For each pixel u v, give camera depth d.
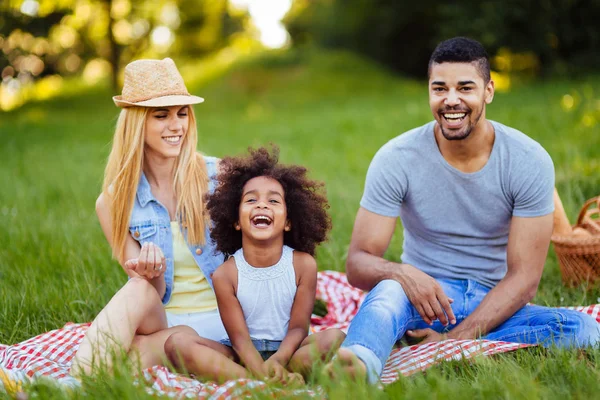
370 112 14.45
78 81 28.38
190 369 2.90
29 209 7.08
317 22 26.41
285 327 3.21
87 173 9.45
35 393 2.66
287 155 10.38
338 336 2.97
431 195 3.51
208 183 3.54
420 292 3.19
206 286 3.45
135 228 3.45
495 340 3.28
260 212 3.12
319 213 3.39
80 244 5.38
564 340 3.13
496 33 18.92
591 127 8.58
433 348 3.07
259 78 22.47
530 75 20.34
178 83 3.47
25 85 23.75
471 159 3.42
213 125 15.66
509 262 3.42
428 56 24.33
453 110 3.27
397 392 2.55
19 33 22.67
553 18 18.88
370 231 3.57
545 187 3.37
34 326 3.84
